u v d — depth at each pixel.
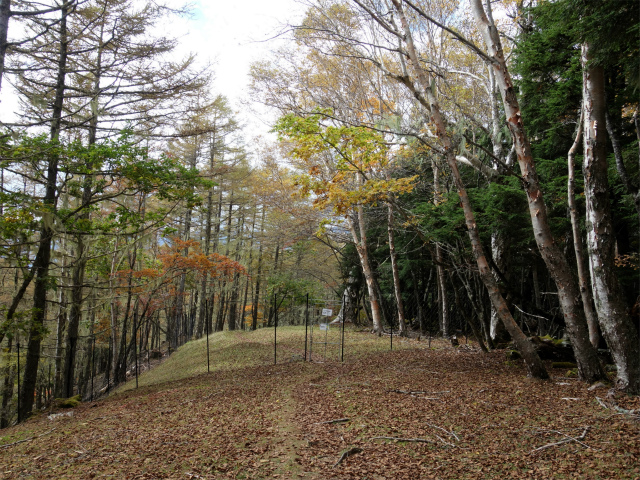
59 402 10.90
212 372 13.34
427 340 16.91
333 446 5.04
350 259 25.50
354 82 14.92
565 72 9.59
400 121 10.05
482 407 6.21
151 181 10.64
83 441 6.01
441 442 4.92
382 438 5.18
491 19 10.04
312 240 25.67
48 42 11.47
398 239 21.00
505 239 12.57
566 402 6.14
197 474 4.35
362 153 9.95
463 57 14.86
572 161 7.86
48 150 9.38
